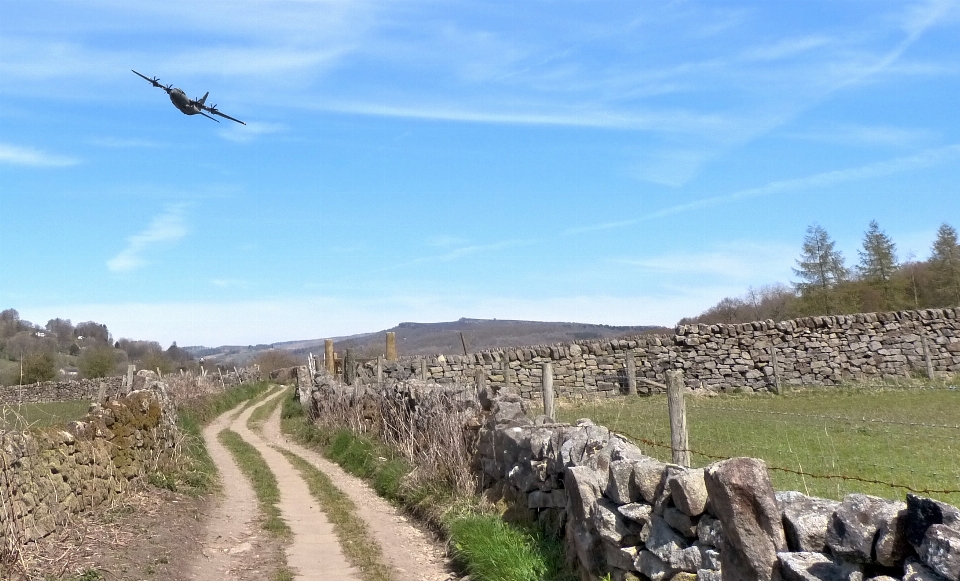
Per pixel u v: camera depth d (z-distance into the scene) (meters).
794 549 3.65
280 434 20.69
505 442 8.27
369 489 11.62
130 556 7.00
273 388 42.31
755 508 3.79
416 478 10.38
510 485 8.16
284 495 11.32
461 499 8.96
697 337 20.67
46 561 6.44
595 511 5.41
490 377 20.70
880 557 3.11
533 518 7.30
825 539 3.45
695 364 20.55
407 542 8.39
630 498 5.07
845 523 3.30
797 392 19.14
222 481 12.51
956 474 7.84
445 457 9.98
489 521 7.55
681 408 6.39
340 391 18.23
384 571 7.26
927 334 20.50
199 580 6.91
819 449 9.39
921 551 2.96
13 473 6.55
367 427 15.47
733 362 20.42
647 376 20.55
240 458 15.45
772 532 3.71
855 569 3.26
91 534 7.48
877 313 20.72
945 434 10.31
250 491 11.64
